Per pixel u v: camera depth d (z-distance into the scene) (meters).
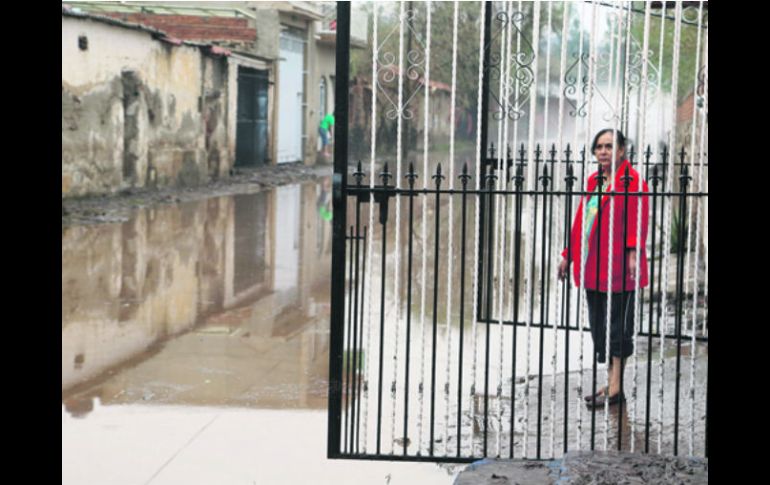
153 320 10.06
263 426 6.61
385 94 5.49
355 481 5.53
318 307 10.91
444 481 5.56
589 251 6.99
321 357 8.62
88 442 6.20
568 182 5.57
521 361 8.27
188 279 12.46
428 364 8.19
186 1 33.28
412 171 5.46
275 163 33.94
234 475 5.62
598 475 4.61
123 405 7.08
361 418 6.72
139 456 5.95
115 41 21.22
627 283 6.91
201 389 7.55
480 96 6.90
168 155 24.09
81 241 15.22
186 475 5.61
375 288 11.79
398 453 6.02
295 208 21.61
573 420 6.64
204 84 26.36
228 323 10.01
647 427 5.52
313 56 37.78
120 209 19.61
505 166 8.12
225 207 21.16
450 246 5.49
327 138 39.44
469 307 10.80
